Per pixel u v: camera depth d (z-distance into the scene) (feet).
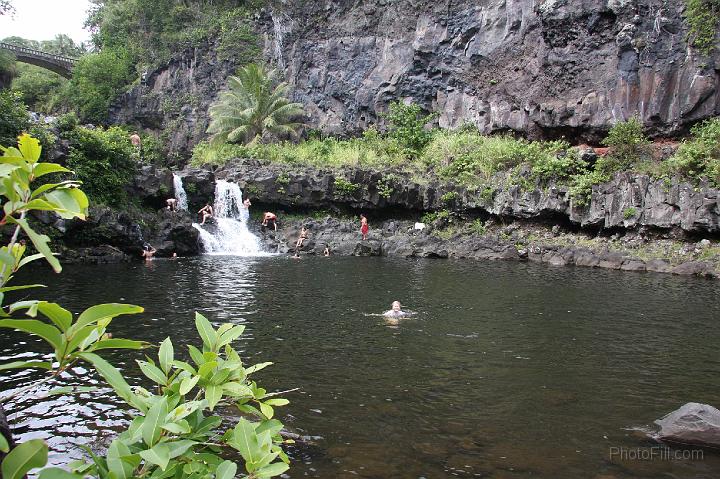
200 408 9.36
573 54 96.32
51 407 20.34
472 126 112.88
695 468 16.74
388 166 105.09
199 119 148.56
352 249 84.17
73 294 43.47
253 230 93.56
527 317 38.91
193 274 57.57
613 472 16.43
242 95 133.18
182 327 33.40
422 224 94.99
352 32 133.69
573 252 74.43
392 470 16.33
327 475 15.90
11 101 64.69
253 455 8.14
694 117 83.71
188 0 161.79
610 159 83.05
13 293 43.06
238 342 30.78
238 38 147.43
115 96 157.99
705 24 82.12
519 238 85.87
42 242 6.70
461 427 19.72
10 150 7.17
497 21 111.86
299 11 142.51
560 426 19.97
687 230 72.43
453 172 99.30
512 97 107.14
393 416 20.62
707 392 23.85
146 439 7.79
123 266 62.44
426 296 47.14
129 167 78.02
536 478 15.98
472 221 95.30
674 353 29.96
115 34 170.50
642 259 69.87
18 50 167.32
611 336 33.65
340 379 24.81
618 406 22.07
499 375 25.81
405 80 124.06
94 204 68.08
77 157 68.90
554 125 97.60
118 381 7.95
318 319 37.11
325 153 113.29
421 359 28.14
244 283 52.39
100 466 7.59
